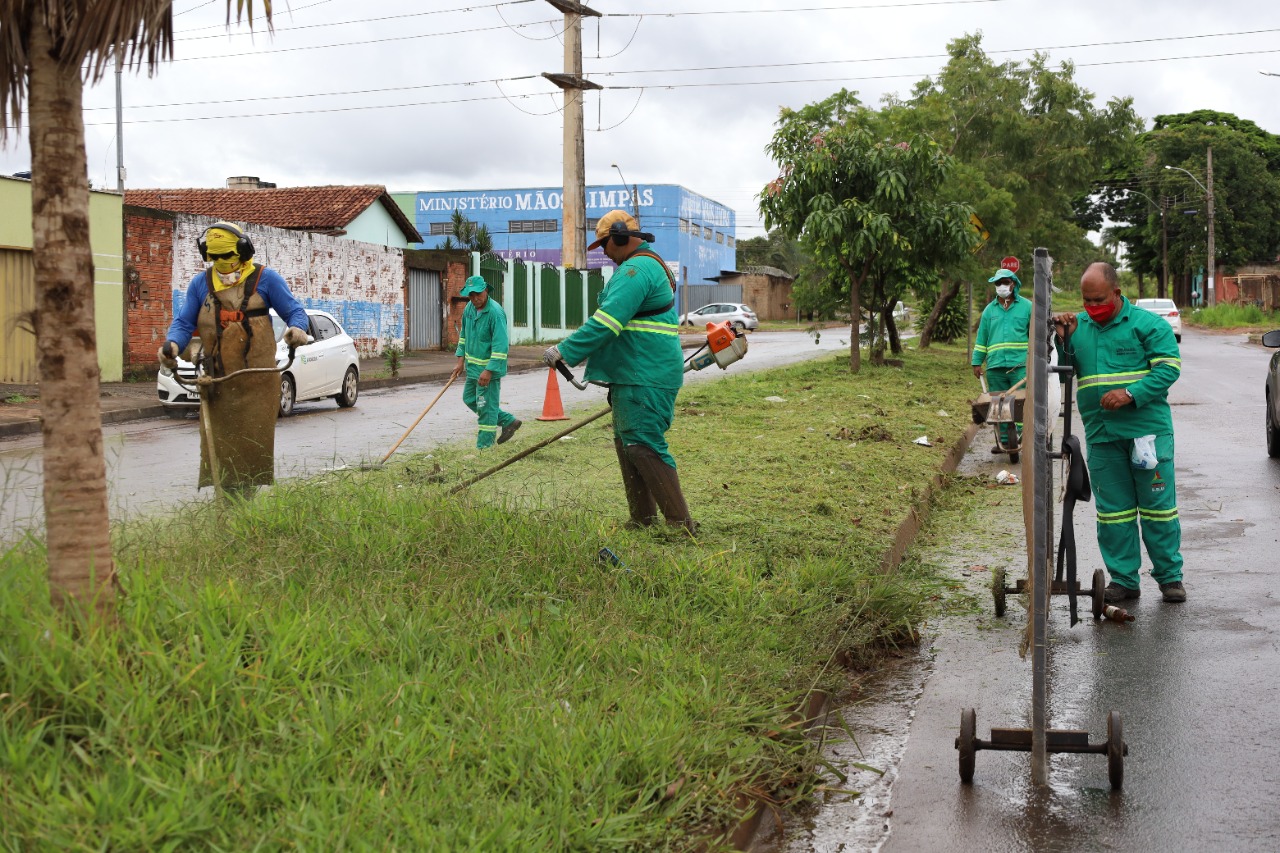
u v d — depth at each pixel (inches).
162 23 154.1
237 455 266.4
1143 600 263.9
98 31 140.2
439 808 121.2
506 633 173.8
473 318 437.7
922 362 970.1
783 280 3026.6
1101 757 172.2
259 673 138.7
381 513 231.5
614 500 311.6
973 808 155.7
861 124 847.7
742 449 423.2
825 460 400.8
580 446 422.6
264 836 110.4
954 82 1132.5
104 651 134.2
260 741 129.7
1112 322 252.1
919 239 828.0
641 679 167.2
